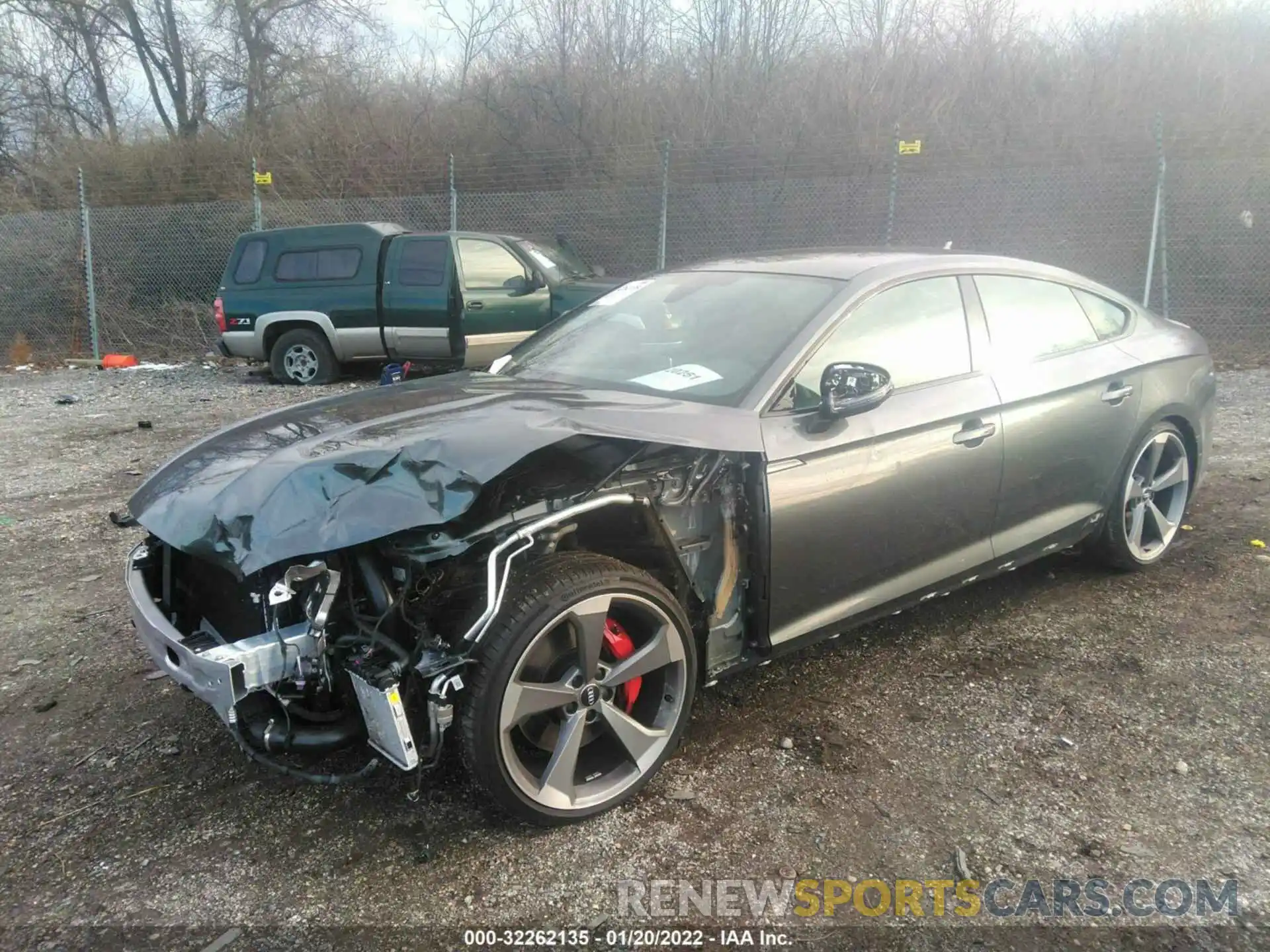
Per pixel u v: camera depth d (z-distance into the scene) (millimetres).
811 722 3236
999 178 12742
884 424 3195
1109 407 4047
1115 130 13086
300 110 18922
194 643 2512
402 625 2531
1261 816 2674
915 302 3547
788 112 15148
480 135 16766
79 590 4578
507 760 2504
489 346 10508
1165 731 3137
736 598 3039
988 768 2943
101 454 7461
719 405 2990
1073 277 4266
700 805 2771
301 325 10984
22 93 21031
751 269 3814
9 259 14758
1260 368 10039
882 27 15781
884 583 3330
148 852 2615
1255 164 11781
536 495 2664
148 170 17156
